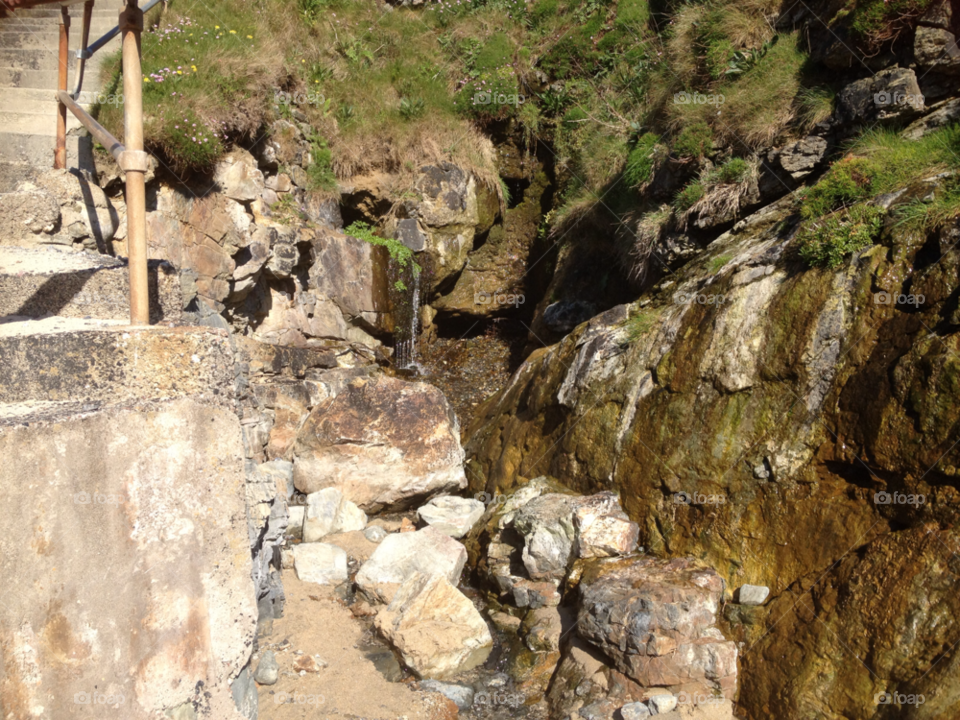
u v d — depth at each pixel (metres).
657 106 8.52
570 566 5.29
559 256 9.80
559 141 10.87
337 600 5.38
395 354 9.79
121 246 6.24
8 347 2.79
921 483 4.13
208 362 2.95
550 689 4.66
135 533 2.79
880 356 4.54
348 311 9.12
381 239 9.84
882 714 3.75
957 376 4.10
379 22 11.14
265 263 7.75
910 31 6.03
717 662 4.27
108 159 6.41
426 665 4.75
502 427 7.23
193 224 7.18
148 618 2.83
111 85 6.68
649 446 5.42
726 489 4.94
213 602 2.98
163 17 8.22
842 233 5.03
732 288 5.48
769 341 5.08
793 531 4.60
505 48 11.23
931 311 4.44
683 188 7.45
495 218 10.89
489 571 5.70
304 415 7.32
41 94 6.54
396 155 10.27
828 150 6.34
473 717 4.48
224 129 7.41
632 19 10.59
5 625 2.57
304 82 9.73
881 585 4.02
